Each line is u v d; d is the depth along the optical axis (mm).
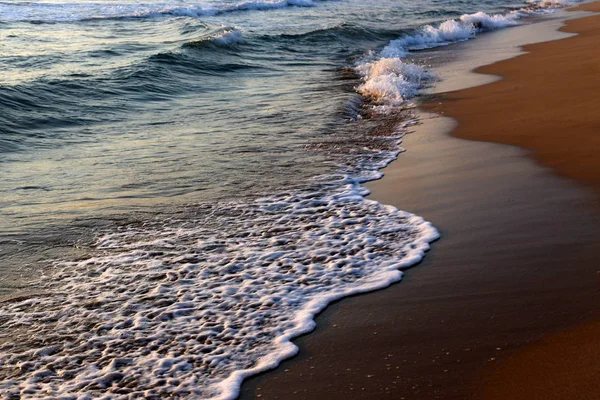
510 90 11039
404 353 4020
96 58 15352
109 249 5672
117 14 24328
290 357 4035
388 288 4816
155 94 12219
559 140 7797
